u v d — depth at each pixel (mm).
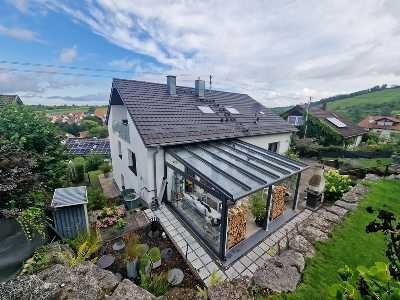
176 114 11656
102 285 4090
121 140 12977
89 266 4656
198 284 5844
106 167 18922
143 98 11703
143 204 10242
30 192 5996
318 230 6312
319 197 10039
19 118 8289
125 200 10016
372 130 42188
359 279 1812
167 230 8156
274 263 4645
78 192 8016
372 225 2152
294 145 23031
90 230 8125
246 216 8266
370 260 5090
